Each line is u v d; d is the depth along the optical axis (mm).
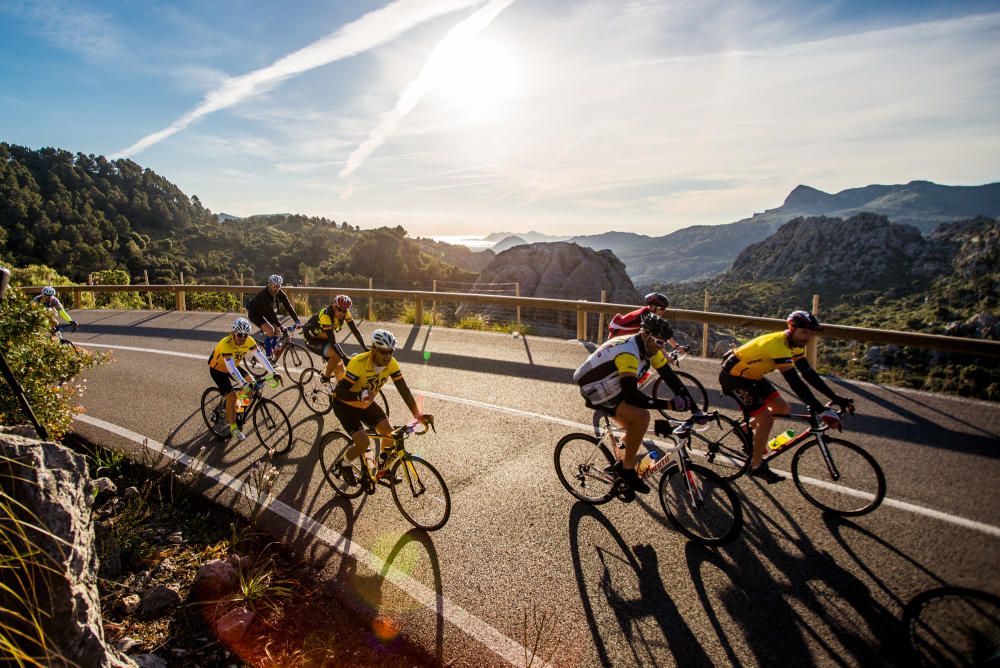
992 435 5895
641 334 4332
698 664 3107
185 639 3432
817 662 3078
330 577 3980
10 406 5164
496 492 5105
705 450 5785
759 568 3891
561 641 3311
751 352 4746
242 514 4871
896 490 4785
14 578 2480
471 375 9156
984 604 3404
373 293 15445
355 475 4938
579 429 6594
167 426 7031
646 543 4246
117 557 4094
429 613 3586
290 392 8391
